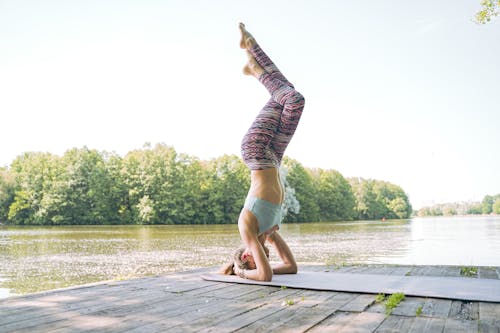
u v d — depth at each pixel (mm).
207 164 50625
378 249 13180
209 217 47094
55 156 47188
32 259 11070
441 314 2334
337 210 60406
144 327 2129
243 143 3623
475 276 3740
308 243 15922
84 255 11977
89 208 44156
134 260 10711
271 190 3605
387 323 2164
